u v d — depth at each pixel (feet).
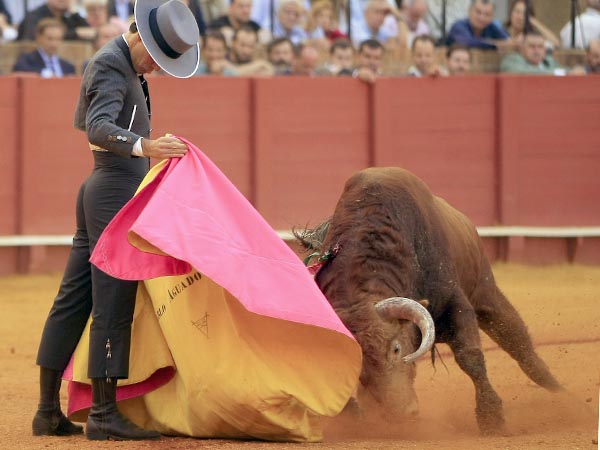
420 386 53.31
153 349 38.09
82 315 39.09
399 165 110.52
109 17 107.96
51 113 102.68
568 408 47.37
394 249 40.27
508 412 46.60
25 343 71.46
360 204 41.63
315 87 108.68
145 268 35.50
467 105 111.75
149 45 36.86
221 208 35.40
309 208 109.09
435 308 42.63
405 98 110.42
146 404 38.75
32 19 106.83
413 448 35.24
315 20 114.21
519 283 94.99
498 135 112.37
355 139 109.91
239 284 33.91
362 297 38.06
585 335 64.95
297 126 108.68
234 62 110.11
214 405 35.73
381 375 35.55
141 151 35.86
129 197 37.65
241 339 35.50
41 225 103.09
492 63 117.39
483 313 50.26
